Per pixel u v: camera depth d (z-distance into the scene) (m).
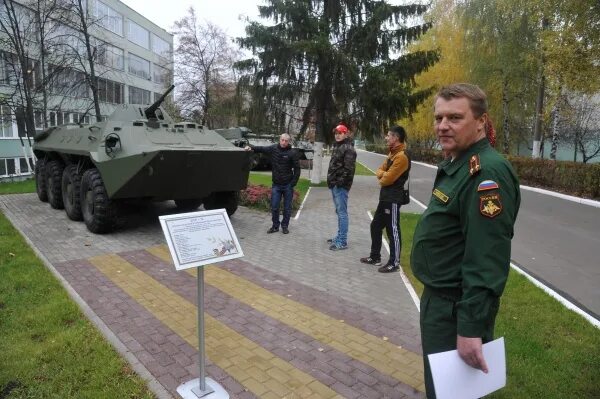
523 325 4.15
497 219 1.90
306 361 3.56
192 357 3.57
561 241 8.27
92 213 7.62
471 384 2.00
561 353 3.61
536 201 13.48
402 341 3.93
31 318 4.04
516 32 20.88
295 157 7.88
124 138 7.28
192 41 29.64
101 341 3.67
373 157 37.91
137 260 6.13
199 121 29.86
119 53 38.44
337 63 13.85
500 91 24.27
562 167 15.85
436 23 26.16
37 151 10.73
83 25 18.33
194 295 4.91
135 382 3.13
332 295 5.01
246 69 15.86
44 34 19.08
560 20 14.62
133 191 6.89
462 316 1.95
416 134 31.47
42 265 5.60
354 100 14.98
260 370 3.42
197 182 7.25
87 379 3.15
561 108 20.34
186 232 2.79
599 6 13.24
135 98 41.44
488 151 2.05
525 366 3.40
